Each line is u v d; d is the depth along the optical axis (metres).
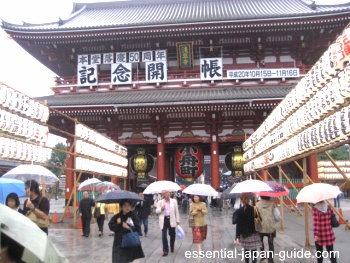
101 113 35.22
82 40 38.09
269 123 19.47
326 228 10.29
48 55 40.88
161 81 38.44
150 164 38.84
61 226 23.42
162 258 13.00
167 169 48.78
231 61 39.56
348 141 10.65
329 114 11.30
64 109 34.25
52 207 43.44
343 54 9.27
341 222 20.84
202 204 12.93
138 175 38.38
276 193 12.23
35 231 2.76
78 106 34.06
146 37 37.66
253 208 10.58
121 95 37.25
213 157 36.50
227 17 35.75
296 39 37.69
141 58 39.38
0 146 13.23
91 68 39.56
